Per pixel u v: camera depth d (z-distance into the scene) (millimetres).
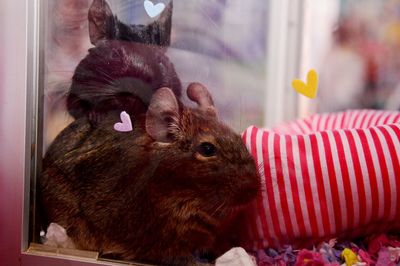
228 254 383
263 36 537
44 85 407
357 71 600
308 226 399
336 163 394
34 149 401
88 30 409
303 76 571
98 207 389
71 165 396
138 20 412
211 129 385
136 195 382
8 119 389
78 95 402
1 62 387
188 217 381
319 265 384
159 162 377
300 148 400
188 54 422
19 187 392
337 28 601
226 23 474
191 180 376
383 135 401
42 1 404
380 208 395
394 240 410
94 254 393
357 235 414
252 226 403
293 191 396
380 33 597
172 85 399
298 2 579
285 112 566
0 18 386
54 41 410
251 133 409
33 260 394
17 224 393
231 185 376
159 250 386
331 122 493
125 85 394
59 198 397
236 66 480
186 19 430
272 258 398
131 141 385
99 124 397
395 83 594
